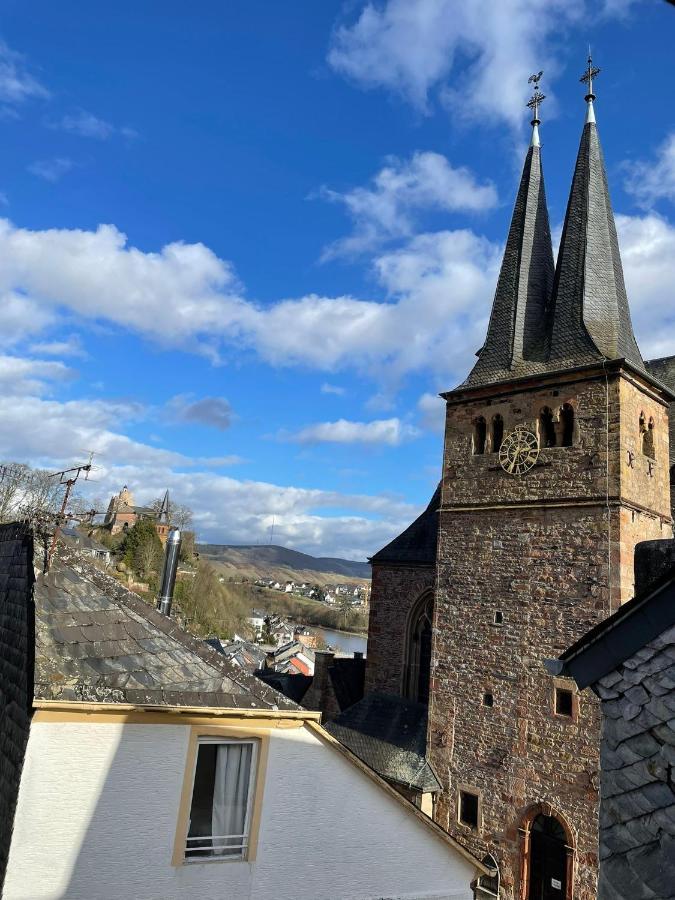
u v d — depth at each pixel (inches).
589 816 846.5
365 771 421.1
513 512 1020.5
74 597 406.9
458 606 1056.8
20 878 322.0
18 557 462.9
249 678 415.2
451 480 1117.1
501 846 922.1
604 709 258.2
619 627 251.4
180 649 410.9
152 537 4323.3
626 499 914.1
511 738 947.3
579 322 1039.6
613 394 947.3
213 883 371.6
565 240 1131.3
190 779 370.9
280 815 398.6
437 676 1056.8
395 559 1416.1
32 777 330.6
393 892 420.5
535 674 941.2
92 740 347.6
